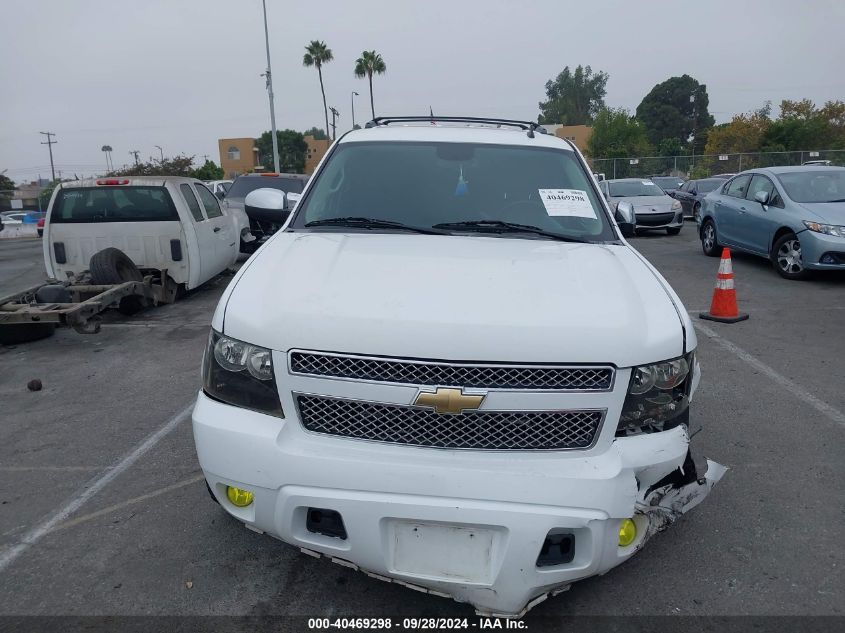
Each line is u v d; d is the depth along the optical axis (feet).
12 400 18.11
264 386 8.46
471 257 10.12
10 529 11.48
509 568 7.81
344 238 11.17
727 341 22.93
